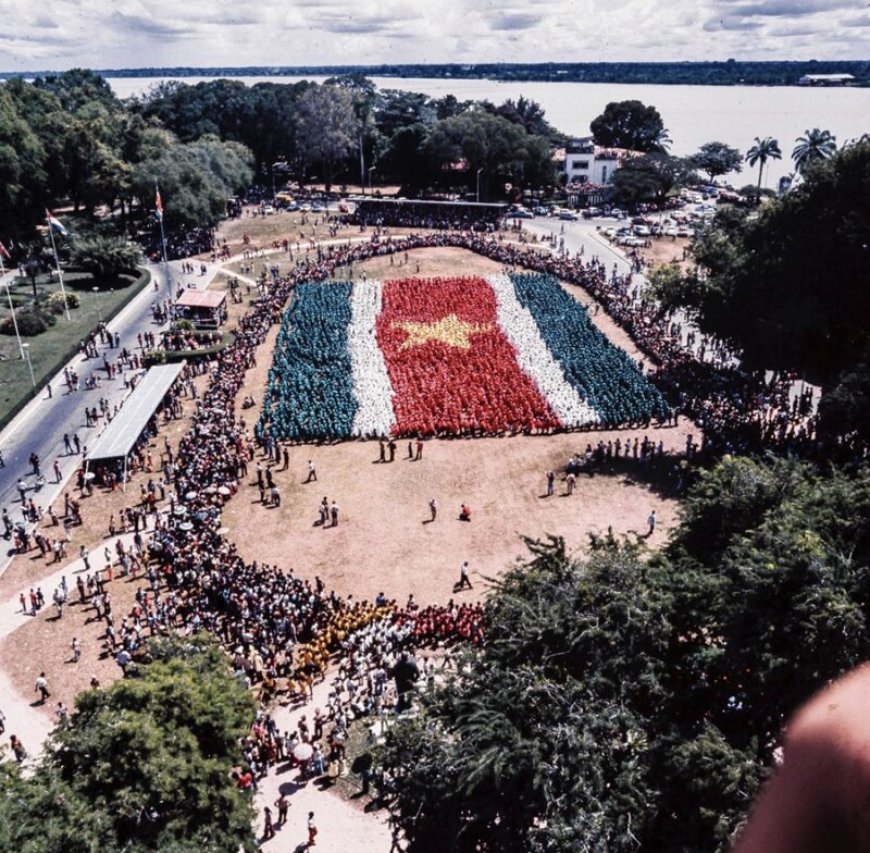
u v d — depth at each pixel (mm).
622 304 94125
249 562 50719
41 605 46438
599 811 23047
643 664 26922
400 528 54438
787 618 25578
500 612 31219
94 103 159875
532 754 24094
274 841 32500
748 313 66062
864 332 62281
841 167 62719
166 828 25984
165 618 43906
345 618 43781
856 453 55219
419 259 117750
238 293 105250
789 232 65562
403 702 38062
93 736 26500
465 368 76750
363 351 81562
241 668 40688
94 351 84688
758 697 25812
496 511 56344
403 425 66562
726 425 63750
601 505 56812
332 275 109125
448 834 25047
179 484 57719
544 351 80562
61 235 115250
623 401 68812
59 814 24438
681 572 30797
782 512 30609
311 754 35469
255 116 175375
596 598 28906
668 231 135750
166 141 146625
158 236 129875
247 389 76188
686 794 24031
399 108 196875
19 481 59406
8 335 87688
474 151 154125
